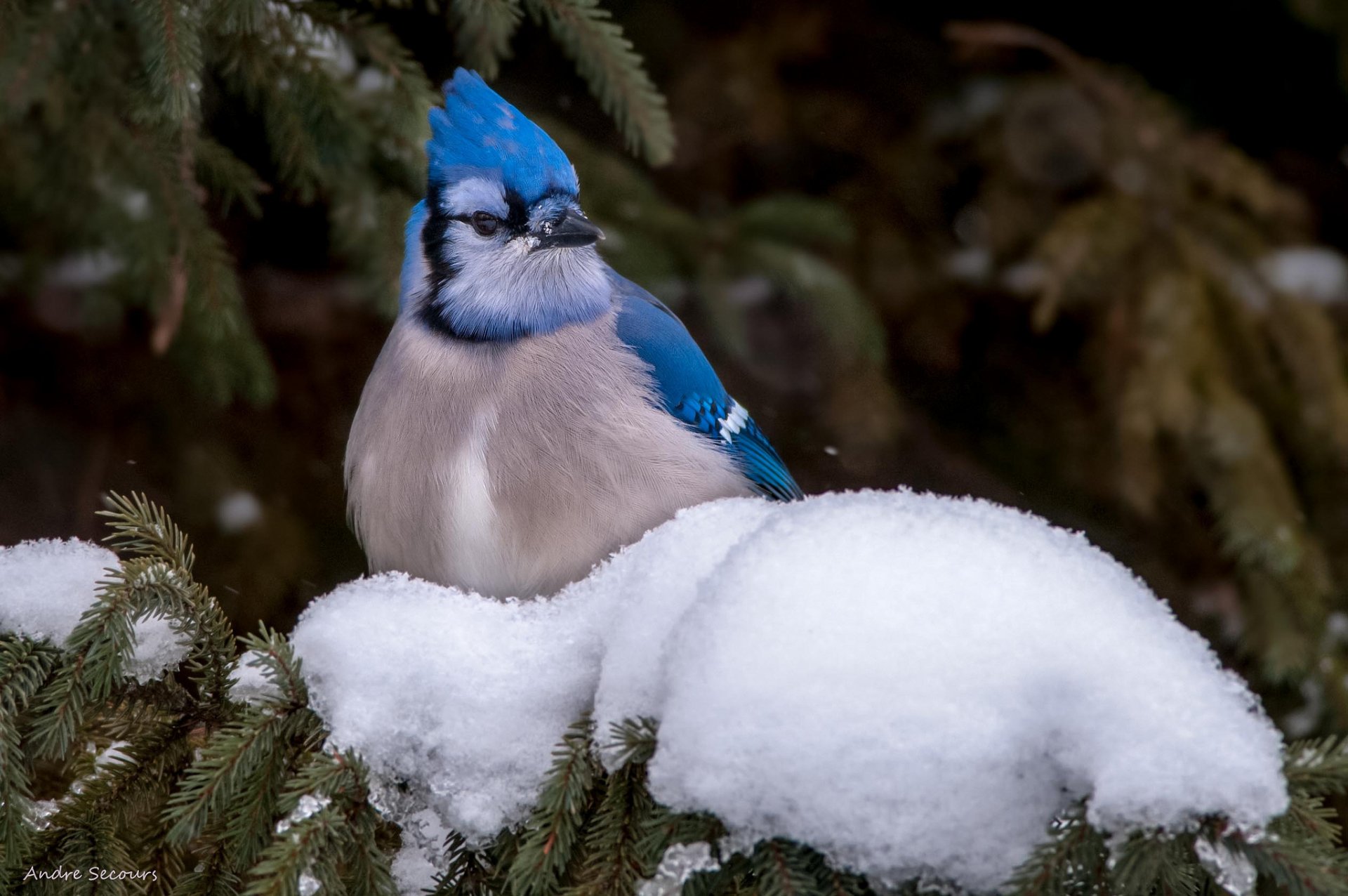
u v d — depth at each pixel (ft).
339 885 16.42
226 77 17.04
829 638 16.37
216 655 16.56
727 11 17.72
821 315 17.47
